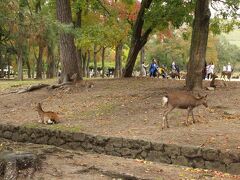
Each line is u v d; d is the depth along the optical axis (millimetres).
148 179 8547
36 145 12266
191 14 23234
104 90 19984
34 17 10820
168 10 22672
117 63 40125
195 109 14609
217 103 15430
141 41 25938
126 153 11453
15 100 19516
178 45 62344
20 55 37188
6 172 8641
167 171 9508
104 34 22406
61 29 11711
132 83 22297
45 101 18859
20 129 13930
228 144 10461
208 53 62438
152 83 22219
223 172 9703
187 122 12703
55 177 8641
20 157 8992
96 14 30688
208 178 8922
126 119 14172
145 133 12102
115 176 8820
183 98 12562
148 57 65500
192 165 10312
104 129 12977
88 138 12258
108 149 11789
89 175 8867
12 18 10445
